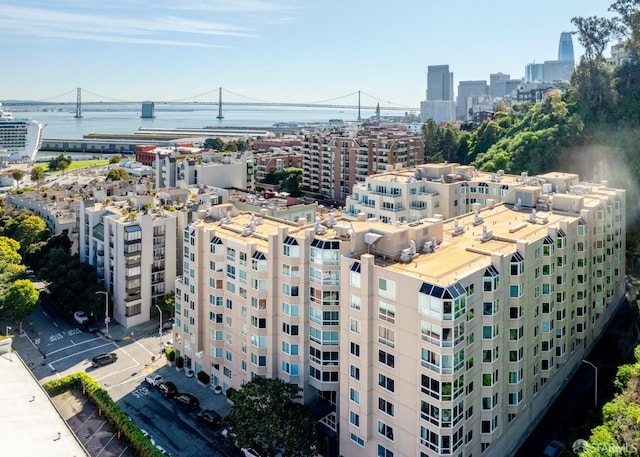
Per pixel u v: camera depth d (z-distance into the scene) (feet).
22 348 383.45
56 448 219.61
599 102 629.51
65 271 443.32
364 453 247.29
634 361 343.87
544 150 606.96
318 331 270.26
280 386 267.39
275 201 568.41
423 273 230.89
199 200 521.24
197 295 331.77
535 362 287.89
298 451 250.78
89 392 312.91
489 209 376.68
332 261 263.49
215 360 323.98
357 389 245.45
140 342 396.98
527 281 268.00
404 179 505.66
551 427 289.53
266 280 283.38
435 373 214.28
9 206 639.35
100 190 610.65
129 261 416.67
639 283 463.83
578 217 337.72
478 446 243.60
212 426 291.58
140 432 273.95
